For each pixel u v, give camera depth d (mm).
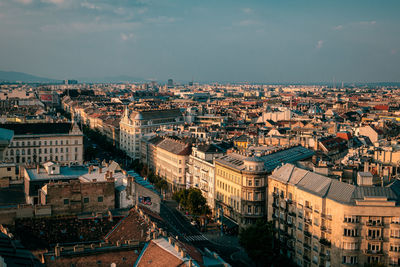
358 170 197250
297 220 171375
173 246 122312
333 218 151000
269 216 192500
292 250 174625
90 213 151250
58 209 148375
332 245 151375
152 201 173125
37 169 179375
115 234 139750
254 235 172125
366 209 144125
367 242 145625
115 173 179750
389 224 144875
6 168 196500
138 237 130875
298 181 175250
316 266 159750
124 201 161625
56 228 140750
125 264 117438
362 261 146125
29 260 117125
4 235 129000
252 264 182375
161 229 133000
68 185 149500
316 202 158750
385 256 145000
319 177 167625
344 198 149375
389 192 149125
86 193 152375
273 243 179000
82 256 118125
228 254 193000
